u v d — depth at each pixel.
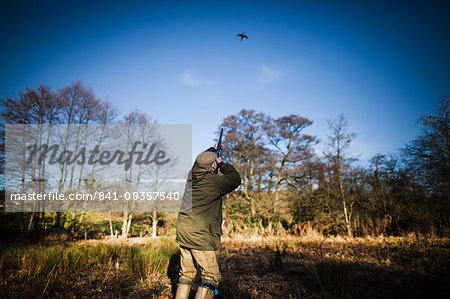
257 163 21.92
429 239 7.12
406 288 2.60
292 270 3.99
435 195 11.12
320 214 14.88
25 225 16.36
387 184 13.23
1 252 4.97
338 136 13.31
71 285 3.41
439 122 11.37
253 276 3.83
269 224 16.64
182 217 2.45
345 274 2.86
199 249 2.35
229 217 18.23
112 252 5.37
